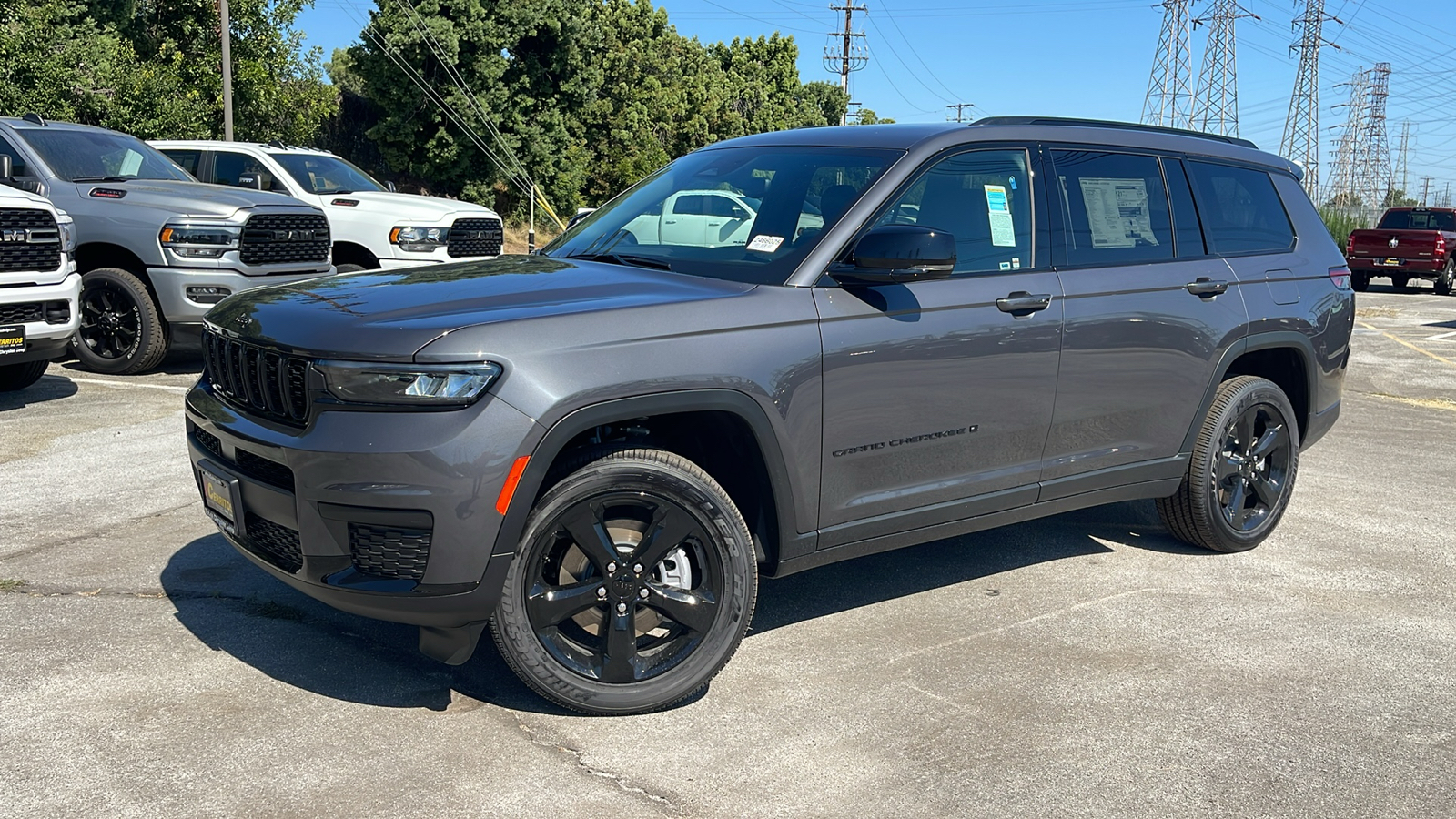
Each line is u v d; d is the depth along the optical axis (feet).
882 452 12.51
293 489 10.39
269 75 79.10
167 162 33.68
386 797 9.57
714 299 11.36
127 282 28.43
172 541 15.85
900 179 12.85
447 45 102.01
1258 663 13.02
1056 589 15.44
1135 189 15.37
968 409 13.14
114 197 29.07
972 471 13.48
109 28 67.92
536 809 9.48
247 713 10.99
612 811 9.48
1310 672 12.82
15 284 23.18
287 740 10.48
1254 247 16.83
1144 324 14.76
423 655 12.46
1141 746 10.91
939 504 13.26
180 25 76.28
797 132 14.90
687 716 11.30
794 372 11.57
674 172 15.17
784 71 224.74
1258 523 17.26
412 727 10.84
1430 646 13.69
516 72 111.45
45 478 18.97
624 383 10.50
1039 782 10.18
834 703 11.66
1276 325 16.56
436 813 9.36
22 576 14.38
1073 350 13.99
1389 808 9.92
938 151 13.29
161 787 9.59
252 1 77.41
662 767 10.26
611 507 11.03
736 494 12.32
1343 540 18.12
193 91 69.41
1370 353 43.62
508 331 10.22
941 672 12.52
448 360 9.92
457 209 39.88
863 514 12.59
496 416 9.99
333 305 11.07
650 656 11.38
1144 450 15.42
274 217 29.99
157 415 24.08
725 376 11.07
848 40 229.86
